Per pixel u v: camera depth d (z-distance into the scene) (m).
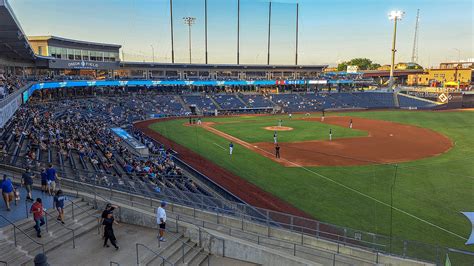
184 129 52.53
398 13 91.75
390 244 15.05
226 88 95.38
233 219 16.11
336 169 30.06
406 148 39.25
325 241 14.91
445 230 18.64
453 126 55.97
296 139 44.81
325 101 89.06
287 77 101.44
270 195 23.78
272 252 12.72
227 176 27.98
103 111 60.03
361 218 20.05
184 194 18.52
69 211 15.10
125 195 17.94
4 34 23.67
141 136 40.09
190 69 87.75
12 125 30.97
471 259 14.62
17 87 32.75
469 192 24.38
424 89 98.00
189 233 14.18
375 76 141.38
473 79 118.00
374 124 59.06
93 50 75.38
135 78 79.31
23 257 11.64
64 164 21.83
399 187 25.41
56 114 46.44
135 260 12.19
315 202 22.56
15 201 15.34
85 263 11.91
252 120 65.38
